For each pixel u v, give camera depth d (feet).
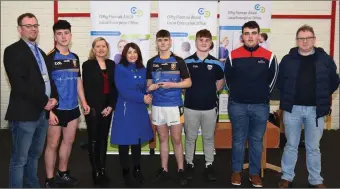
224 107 15.12
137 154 10.72
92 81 10.38
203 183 10.98
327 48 17.40
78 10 17.11
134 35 14.32
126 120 10.32
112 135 10.45
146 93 10.44
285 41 17.39
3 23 17.22
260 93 10.02
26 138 8.89
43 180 11.09
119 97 10.53
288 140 10.27
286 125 10.20
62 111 9.92
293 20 17.25
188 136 11.27
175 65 10.44
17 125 8.82
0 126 17.83
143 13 14.25
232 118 10.39
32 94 8.68
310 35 9.45
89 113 10.43
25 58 8.66
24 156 8.97
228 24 14.65
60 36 9.78
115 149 14.33
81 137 16.29
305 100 9.82
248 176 11.59
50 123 9.70
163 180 11.19
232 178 10.81
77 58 10.37
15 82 8.59
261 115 10.14
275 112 15.52
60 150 10.59
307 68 9.78
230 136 14.57
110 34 14.25
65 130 10.38
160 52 10.64
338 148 14.75
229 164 12.97
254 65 9.95
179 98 10.63
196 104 10.84
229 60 10.21
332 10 17.12
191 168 11.48
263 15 14.64
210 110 10.94
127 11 14.23
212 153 11.43
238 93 10.15
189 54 14.32
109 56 14.33
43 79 9.03
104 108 10.58
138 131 10.37
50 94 9.48
